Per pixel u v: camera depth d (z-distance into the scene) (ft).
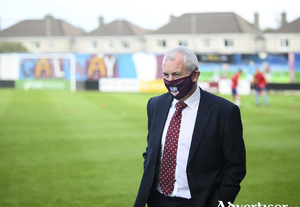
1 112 50.08
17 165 23.82
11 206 16.40
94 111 51.42
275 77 81.87
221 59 81.51
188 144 8.30
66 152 27.61
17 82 91.09
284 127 38.50
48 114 48.37
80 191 18.67
